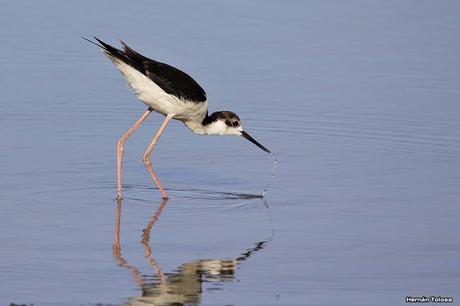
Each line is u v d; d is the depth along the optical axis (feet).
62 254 33.04
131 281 30.50
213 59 58.65
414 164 45.65
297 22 65.36
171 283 30.37
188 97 41.37
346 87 56.29
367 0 69.92
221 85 55.47
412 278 31.19
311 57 59.98
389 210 38.75
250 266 32.19
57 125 50.37
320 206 39.32
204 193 41.29
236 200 40.29
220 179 43.42
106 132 50.16
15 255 32.81
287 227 36.60
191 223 37.09
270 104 53.88
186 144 49.29
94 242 34.47
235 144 49.42
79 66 58.08
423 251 33.86
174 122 52.85
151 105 41.86
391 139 49.62
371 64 59.36
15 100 53.01
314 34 63.41
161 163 46.06
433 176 43.65
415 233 35.86
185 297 29.22
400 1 69.67
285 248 34.09
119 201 39.91
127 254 33.24
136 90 40.96
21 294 29.12
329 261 32.78
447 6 69.00
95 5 66.69
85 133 49.67
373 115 52.75
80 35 60.85
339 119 52.31
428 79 57.16
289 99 54.60
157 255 33.19
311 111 53.26
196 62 57.98
